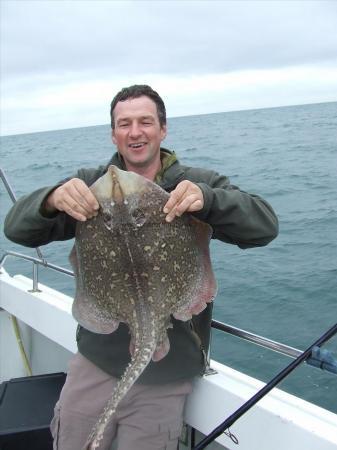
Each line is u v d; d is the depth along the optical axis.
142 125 1.18
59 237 1.16
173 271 0.97
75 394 1.20
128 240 0.94
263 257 3.77
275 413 1.10
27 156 21.30
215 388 1.23
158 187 0.97
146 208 0.95
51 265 1.79
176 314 0.99
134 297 0.95
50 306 1.77
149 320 0.94
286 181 7.30
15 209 1.09
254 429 1.14
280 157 10.66
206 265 1.04
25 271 4.23
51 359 2.02
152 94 1.21
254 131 22.83
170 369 1.15
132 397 1.16
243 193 1.09
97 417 1.18
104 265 0.97
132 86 1.21
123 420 1.18
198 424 1.26
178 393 1.18
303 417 1.09
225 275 3.41
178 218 0.98
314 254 3.73
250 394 1.18
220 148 14.63
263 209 1.08
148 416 1.16
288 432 1.08
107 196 0.94
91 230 0.96
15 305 1.99
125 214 0.94
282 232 4.43
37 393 1.60
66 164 14.16
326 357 0.95
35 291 1.91
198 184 1.01
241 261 3.71
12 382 1.67
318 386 2.00
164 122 1.26
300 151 11.59
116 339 1.16
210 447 1.37
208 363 1.27
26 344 2.13
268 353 2.33
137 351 0.90
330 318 2.63
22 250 4.86
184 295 1.00
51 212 1.05
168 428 1.17
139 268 0.95
